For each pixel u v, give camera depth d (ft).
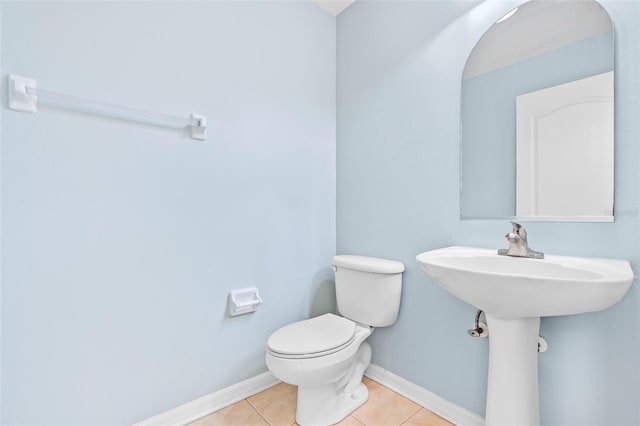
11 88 3.27
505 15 4.00
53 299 3.55
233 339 5.00
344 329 4.59
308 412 4.30
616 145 3.18
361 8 5.87
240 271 5.08
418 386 4.90
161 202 4.29
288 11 5.67
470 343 4.28
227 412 4.68
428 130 4.78
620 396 3.15
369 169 5.70
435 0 4.70
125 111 3.89
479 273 2.85
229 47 4.92
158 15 4.24
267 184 5.40
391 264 4.94
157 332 4.28
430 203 4.75
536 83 3.74
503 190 3.99
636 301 3.05
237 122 5.03
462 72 4.39
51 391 3.55
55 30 3.51
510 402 3.28
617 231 3.16
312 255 6.04
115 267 3.94
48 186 3.51
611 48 3.22
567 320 3.46
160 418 4.28
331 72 6.37
